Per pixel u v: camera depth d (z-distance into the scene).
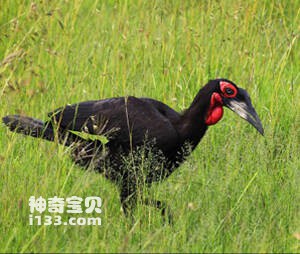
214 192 16.20
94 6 24.78
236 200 16.52
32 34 21.27
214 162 17.75
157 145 17.19
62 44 23.23
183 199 16.50
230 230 15.35
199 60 22.23
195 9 25.02
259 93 21.36
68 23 23.86
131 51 23.31
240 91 17.23
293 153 18.16
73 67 22.23
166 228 15.47
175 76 21.64
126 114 17.30
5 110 19.14
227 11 24.19
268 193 16.95
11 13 24.56
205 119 17.31
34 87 21.05
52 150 16.70
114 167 17.45
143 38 23.22
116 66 22.52
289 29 24.98
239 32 23.44
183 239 14.95
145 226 15.97
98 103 17.61
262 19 24.16
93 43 23.50
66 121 17.42
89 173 16.70
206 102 17.25
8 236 15.38
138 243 14.99
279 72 22.00
